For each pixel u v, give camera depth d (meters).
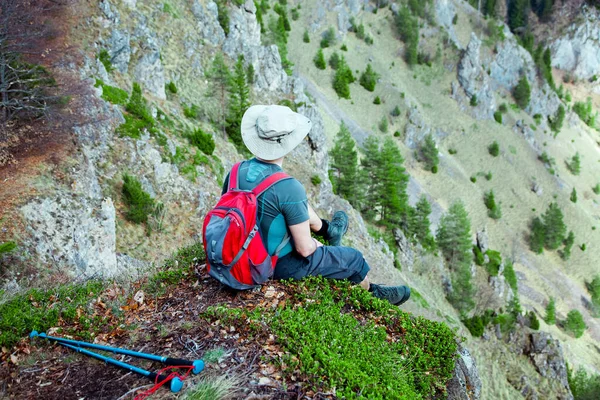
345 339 4.86
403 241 64.94
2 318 5.41
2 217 18.98
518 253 96.94
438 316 47.19
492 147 117.88
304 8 119.38
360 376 4.29
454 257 71.75
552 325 78.94
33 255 18.78
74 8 33.00
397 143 103.62
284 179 4.98
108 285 6.89
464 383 5.42
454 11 144.88
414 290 48.97
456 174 106.12
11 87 24.94
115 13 35.66
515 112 135.00
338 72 104.75
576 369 70.75
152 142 30.38
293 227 5.04
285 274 5.70
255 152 5.10
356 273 6.05
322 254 5.86
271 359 4.46
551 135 138.50
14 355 4.73
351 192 65.75
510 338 58.12
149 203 27.41
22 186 20.59
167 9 47.28
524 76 136.62
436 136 116.31
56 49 29.05
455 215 71.12
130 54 36.88
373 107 107.50
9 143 22.38
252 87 55.22
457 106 124.06
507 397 48.50
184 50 47.38
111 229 23.34
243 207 4.82
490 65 140.38
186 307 5.50
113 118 28.56
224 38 53.12
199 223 30.22
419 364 5.14
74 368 4.48
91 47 32.78
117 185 26.81
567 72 187.25
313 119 59.00
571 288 95.19
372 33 127.69
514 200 110.75
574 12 182.88
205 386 3.99
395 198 65.81
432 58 130.12
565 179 127.25
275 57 58.53
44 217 20.16
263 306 5.32
